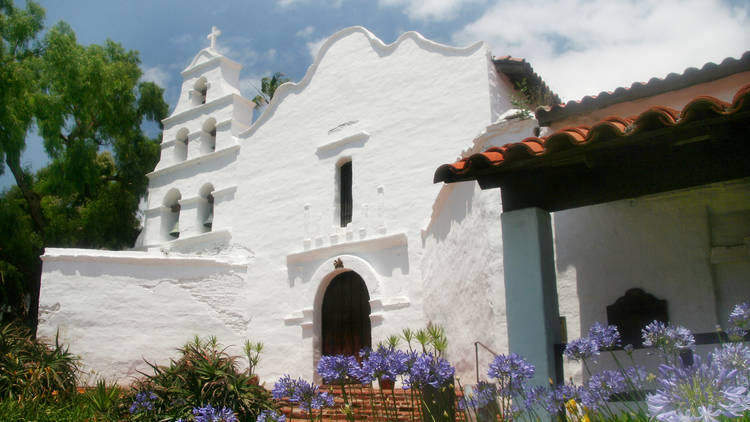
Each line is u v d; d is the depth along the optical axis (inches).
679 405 114.0
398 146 607.8
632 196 239.9
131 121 907.4
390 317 562.9
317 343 622.5
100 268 647.8
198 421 221.1
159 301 655.1
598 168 240.8
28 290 804.0
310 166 677.9
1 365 450.0
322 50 705.6
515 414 183.6
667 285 289.3
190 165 802.8
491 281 373.4
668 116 208.2
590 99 357.7
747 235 276.1
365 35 670.5
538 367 235.3
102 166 909.2
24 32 830.5
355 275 625.0
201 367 400.2
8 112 742.5
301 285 649.6
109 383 614.9
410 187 587.8
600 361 296.2
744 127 206.8
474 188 408.2
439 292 490.3
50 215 877.8
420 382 191.3
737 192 281.9
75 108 840.9
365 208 614.5
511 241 253.3
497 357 186.4
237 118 796.0
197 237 746.2
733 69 323.6
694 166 222.8
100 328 631.2
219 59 834.2
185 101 854.5
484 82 565.0
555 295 249.0
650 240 299.1
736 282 276.1
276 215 692.7
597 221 316.5
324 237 642.2
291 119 713.6
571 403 167.0
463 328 428.5
